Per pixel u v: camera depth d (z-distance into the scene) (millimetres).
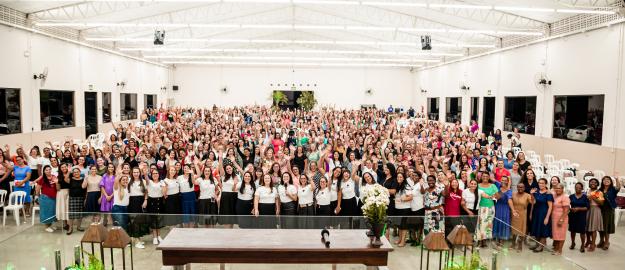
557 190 7902
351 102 36531
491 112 22531
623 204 9570
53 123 17328
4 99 14172
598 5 13180
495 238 6863
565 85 16047
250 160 11578
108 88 22719
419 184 7922
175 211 8023
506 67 20719
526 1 13477
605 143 13797
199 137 14820
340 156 11570
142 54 27391
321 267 7074
